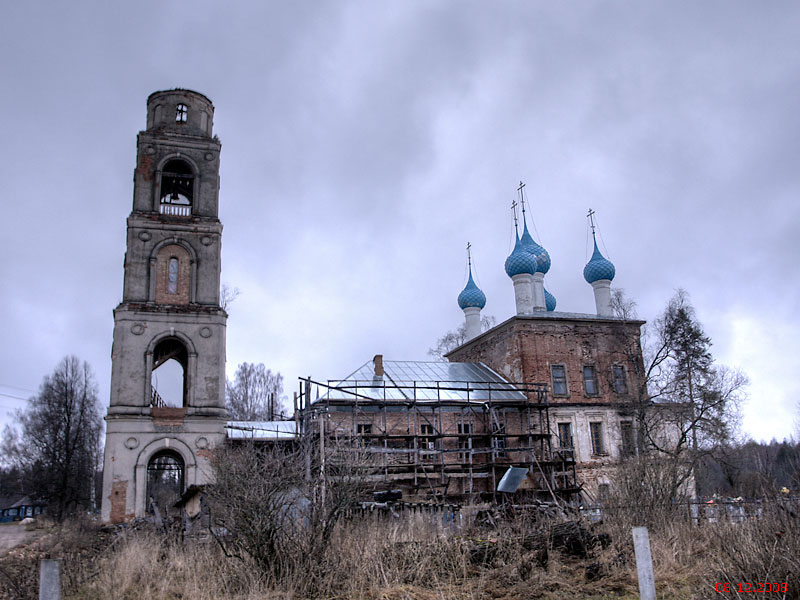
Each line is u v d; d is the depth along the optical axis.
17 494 62.88
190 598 13.43
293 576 14.02
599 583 14.28
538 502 23.03
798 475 16.83
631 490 19.92
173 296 34.59
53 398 50.84
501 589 13.81
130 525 23.70
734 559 12.55
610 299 44.78
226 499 15.38
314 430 29.70
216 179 36.78
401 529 17.08
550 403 36.81
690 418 36.47
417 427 33.66
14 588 14.66
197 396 33.25
